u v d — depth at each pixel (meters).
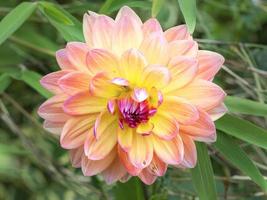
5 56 0.50
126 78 0.35
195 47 0.35
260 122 0.50
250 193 0.49
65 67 0.36
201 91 0.35
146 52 0.35
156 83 0.35
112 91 0.35
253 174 0.40
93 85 0.34
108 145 0.36
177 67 0.35
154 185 0.45
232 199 0.50
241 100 0.41
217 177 0.47
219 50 0.50
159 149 0.35
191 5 0.39
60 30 0.42
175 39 0.36
